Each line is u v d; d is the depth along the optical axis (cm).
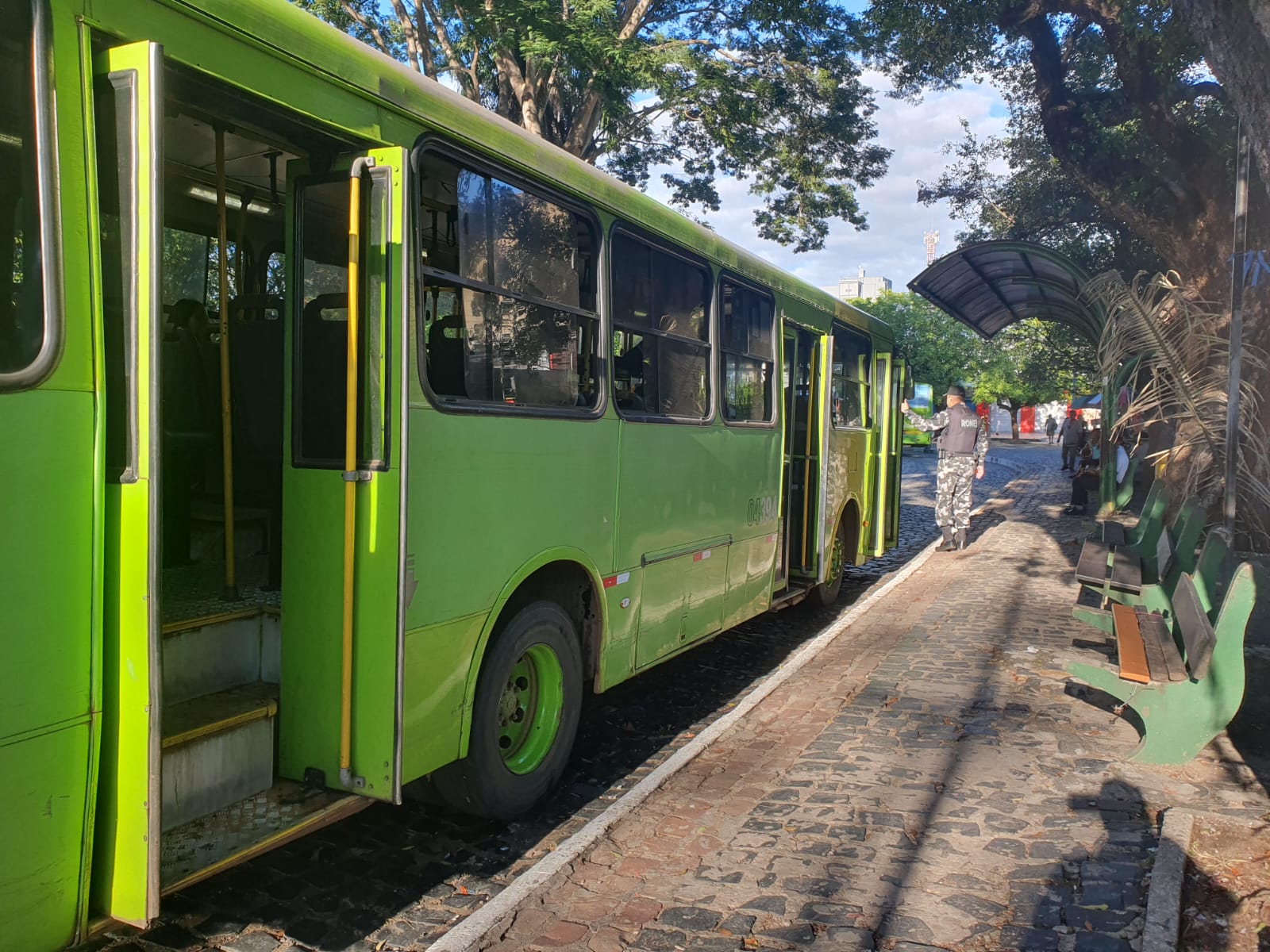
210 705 328
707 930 322
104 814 252
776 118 1706
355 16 1441
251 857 291
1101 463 1467
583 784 475
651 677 674
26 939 235
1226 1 467
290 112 294
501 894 347
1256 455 790
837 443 874
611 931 322
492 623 387
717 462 611
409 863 385
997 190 2030
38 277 232
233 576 362
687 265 566
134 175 241
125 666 247
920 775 461
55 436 235
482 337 380
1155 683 468
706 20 1698
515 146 396
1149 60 1138
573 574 466
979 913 328
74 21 237
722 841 393
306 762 341
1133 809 413
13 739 228
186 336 418
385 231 322
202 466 430
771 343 708
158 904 249
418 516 341
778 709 576
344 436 330
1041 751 489
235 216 440
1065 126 1298
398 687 322
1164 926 311
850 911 332
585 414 452
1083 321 1454
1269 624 699
